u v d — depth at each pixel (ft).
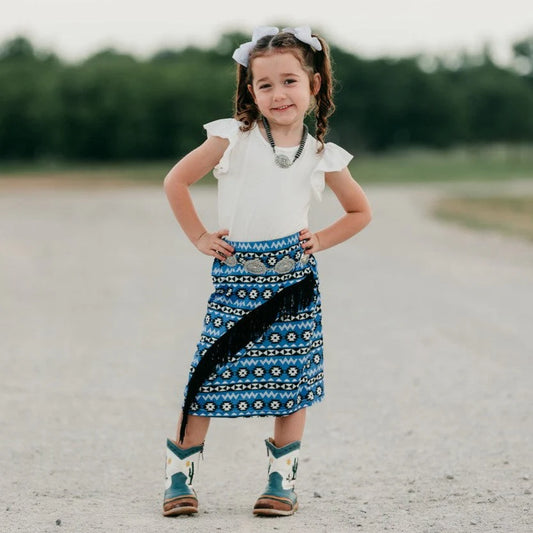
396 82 413.59
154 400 24.88
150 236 73.26
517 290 43.96
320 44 15.69
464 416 23.09
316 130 16.05
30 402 24.52
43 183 186.91
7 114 308.40
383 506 16.47
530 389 25.64
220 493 17.48
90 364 29.17
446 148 428.56
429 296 42.27
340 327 35.09
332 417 23.17
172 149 319.47
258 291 15.38
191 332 34.50
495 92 428.97
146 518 15.65
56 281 48.03
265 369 15.46
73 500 16.81
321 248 15.78
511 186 180.86
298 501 16.89
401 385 26.32
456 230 78.64
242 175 15.46
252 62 15.31
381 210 106.63
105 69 322.96
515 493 17.11
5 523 15.33
